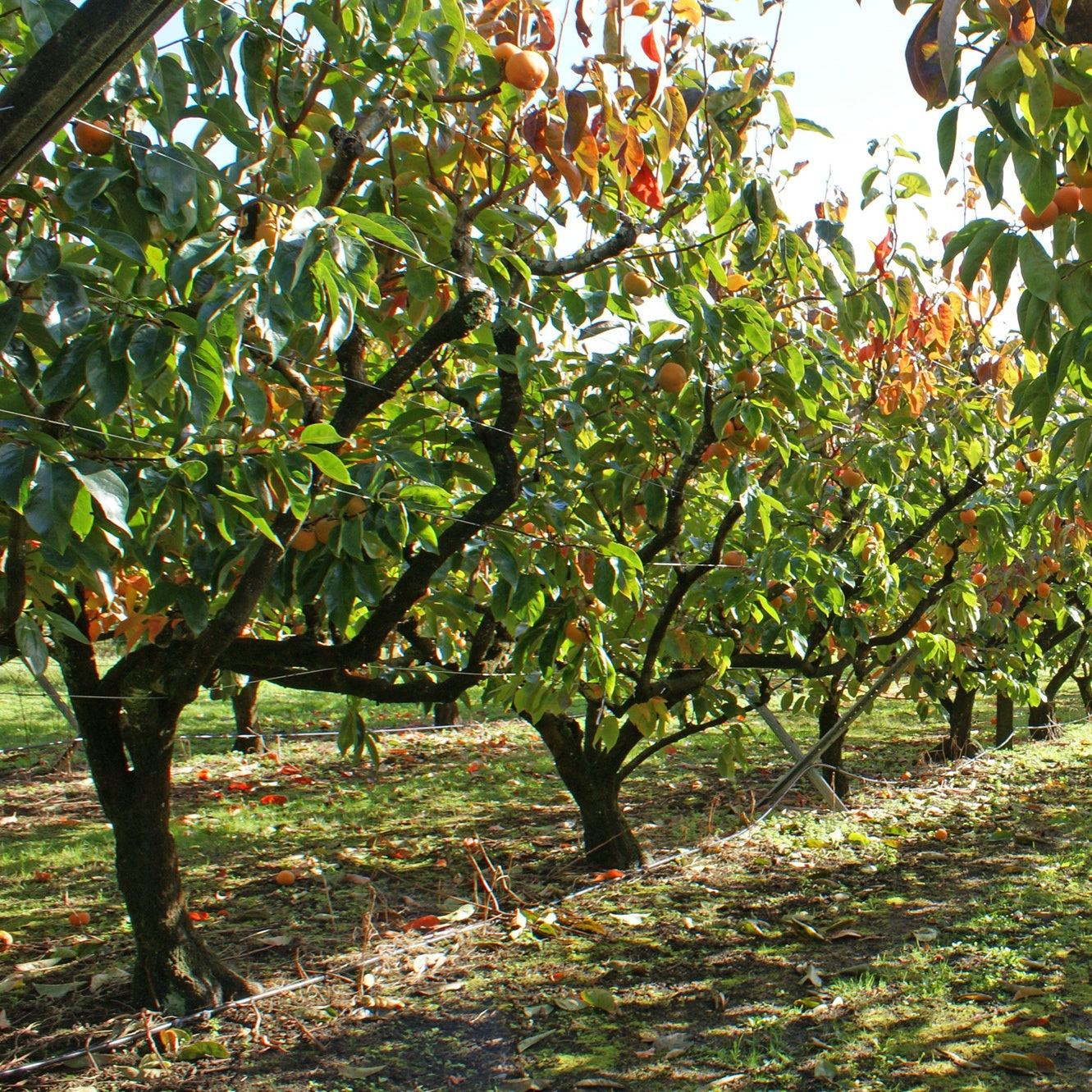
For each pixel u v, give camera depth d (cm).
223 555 284
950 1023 359
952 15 130
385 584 376
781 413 367
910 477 593
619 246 295
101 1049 343
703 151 338
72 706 374
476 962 423
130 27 122
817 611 580
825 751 754
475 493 353
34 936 465
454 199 289
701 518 511
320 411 272
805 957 426
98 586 260
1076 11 153
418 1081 324
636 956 430
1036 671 947
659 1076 325
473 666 395
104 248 195
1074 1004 371
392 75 253
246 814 698
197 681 332
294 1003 381
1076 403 460
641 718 457
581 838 625
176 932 378
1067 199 172
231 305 182
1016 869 545
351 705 445
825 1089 315
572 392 345
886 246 358
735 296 349
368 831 657
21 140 130
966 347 577
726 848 601
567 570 349
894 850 594
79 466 179
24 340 200
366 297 188
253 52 259
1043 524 702
